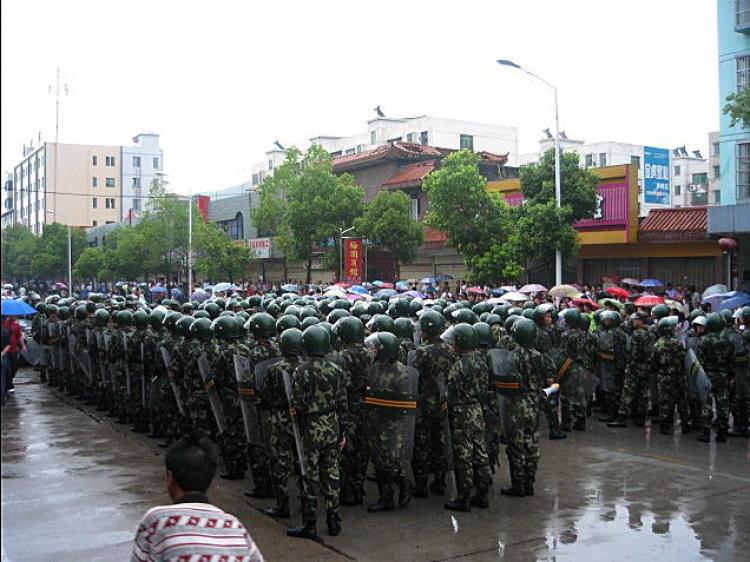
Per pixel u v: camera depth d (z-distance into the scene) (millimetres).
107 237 57438
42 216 89562
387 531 7238
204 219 48750
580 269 30828
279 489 7602
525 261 28547
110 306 16312
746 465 9828
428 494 8586
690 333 12008
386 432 7688
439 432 8414
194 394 9641
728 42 24109
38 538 7004
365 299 16484
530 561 6438
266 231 47188
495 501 8250
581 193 25656
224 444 9242
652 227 28297
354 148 62094
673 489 8680
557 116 24891
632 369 12328
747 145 23688
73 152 87750
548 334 12289
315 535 7004
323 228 32969
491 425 8703
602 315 13062
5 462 9969
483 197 26281
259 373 7781
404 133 57000
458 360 7859
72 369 15297
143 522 3281
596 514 7750
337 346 8789
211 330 9586
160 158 91812
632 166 28391
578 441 11375
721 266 26781
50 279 68312
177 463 3383
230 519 3340
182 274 52188
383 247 33531
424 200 37656
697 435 11844
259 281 43500
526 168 26797
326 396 6977
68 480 9055
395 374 7664
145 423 12055
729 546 6809
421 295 22766
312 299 16484
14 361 15812
